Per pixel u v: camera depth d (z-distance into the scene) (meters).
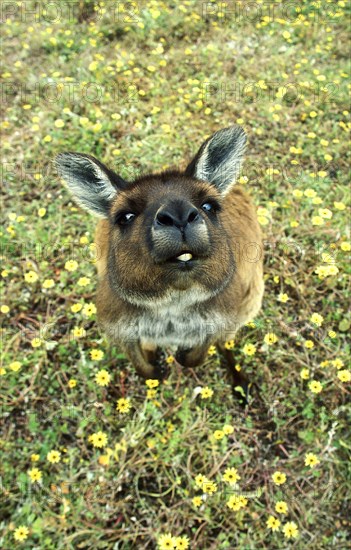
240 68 1.30
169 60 1.33
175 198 0.55
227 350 0.84
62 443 0.80
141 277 0.58
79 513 0.71
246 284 0.77
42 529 0.69
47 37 1.37
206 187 0.62
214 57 1.33
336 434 0.80
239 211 0.77
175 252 0.53
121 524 0.74
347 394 0.84
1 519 0.72
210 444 0.78
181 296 0.61
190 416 0.78
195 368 0.86
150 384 0.77
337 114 1.23
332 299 0.92
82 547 0.71
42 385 0.84
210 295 0.62
